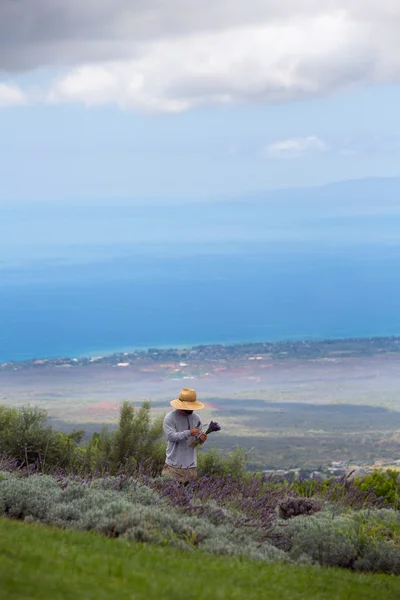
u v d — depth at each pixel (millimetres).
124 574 10156
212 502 17797
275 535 16484
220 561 12938
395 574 15922
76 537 12898
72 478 20062
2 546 10336
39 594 8484
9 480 18000
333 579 13375
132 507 15758
